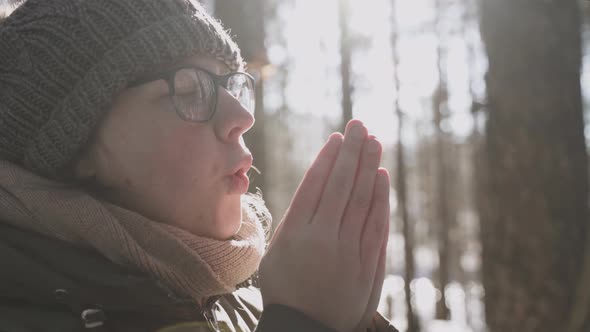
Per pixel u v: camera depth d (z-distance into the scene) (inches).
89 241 32.5
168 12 35.5
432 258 790.5
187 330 33.4
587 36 379.9
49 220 32.9
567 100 134.5
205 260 34.6
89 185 35.9
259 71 142.0
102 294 31.3
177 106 34.5
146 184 34.9
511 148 134.8
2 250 31.4
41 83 34.5
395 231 584.4
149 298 32.0
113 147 34.9
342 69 231.8
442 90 586.9
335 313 31.1
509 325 130.2
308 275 31.2
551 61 134.7
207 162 35.0
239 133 36.5
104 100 33.7
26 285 30.8
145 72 34.5
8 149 35.9
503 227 133.8
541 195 130.3
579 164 134.0
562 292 126.4
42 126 34.5
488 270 136.9
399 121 330.3
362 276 32.3
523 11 136.0
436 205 701.3
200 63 36.4
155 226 33.5
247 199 45.9
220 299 41.7
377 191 34.0
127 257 32.1
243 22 137.2
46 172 35.0
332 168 34.1
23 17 36.8
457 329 437.1
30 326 29.9
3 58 36.4
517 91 135.2
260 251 39.4
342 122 227.5
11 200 33.8
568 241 129.0
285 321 29.8
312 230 32.0
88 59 34.1
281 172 767.7
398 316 469.1
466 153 783.1
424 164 759.7
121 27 34.5
